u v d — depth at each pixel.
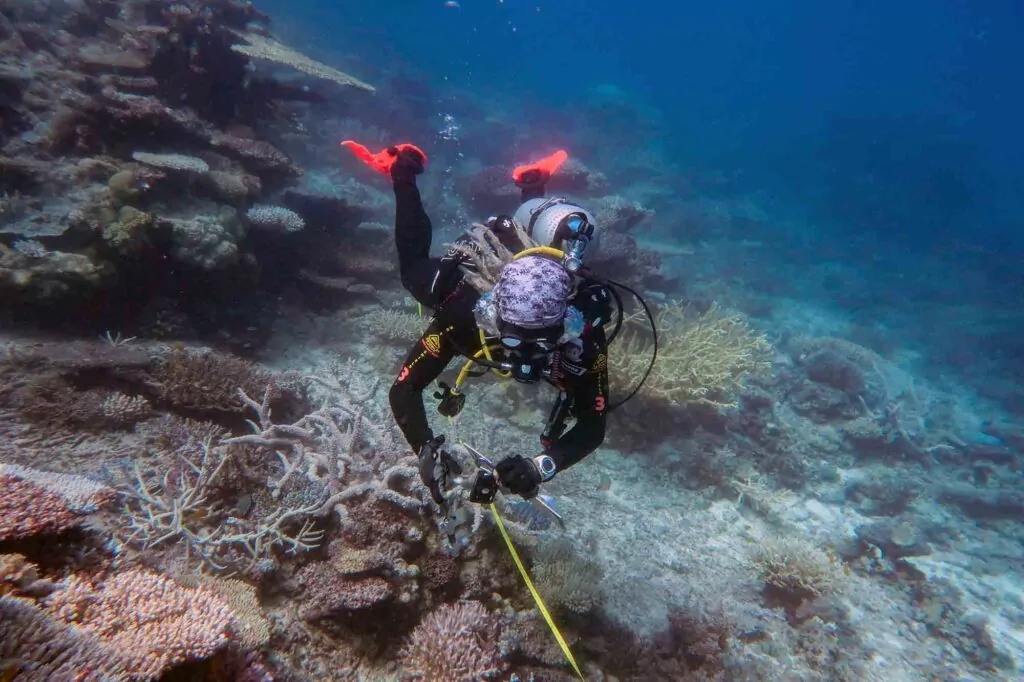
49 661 1.71
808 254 21.20
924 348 15.37
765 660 5.35
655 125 34.62
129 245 5.89
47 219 5.93
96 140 7.15
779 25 81.38
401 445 4.76
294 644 3.39
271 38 11.34
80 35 10.75
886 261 21.64
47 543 2.53
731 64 76.62
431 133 20.03
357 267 8.94
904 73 68.06
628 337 8.49
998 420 12.56
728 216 23.03
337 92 18.48
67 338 5.61
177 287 6.65
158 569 3.07
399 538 3.95
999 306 18.62
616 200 14.05
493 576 4.30
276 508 3.93
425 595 3.96
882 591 6.89
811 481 8.67
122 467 3.97
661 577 5.78
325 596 3.56
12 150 6.78
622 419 7.60
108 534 3.14
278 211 8.18
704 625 5.16
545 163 3.12
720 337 8.70
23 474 2.80
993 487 9.90
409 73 27.86
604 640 4.54
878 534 7.45
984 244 25.12
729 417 8.46
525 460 2.04
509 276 1.91
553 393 7.48
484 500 2.12
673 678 4.65
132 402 4.58
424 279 2.41
